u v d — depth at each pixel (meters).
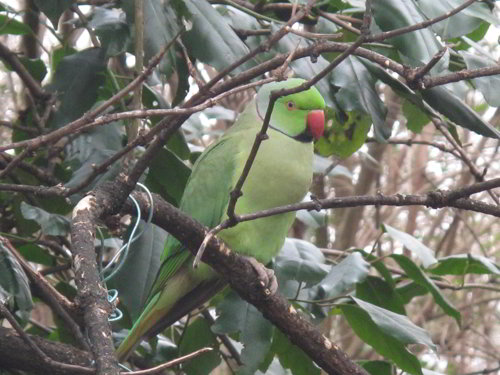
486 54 6.05
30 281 6.20
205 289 5.96
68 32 7.84
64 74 6.26
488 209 4.52
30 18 7.58
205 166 6.12
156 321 5.88
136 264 5.79
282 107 5.98
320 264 6.36
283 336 6.50
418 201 4.48
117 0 6.46
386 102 11.13
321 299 6.57
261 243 5.90
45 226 5.83
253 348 5.96
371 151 11.09
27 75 6.87
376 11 5.23
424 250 6.69
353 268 6.25
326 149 7.13
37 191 4.96
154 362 6.73
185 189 6.26
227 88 4.79
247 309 6.02
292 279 6.23
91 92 6.26
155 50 5.59
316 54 4.70
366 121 6.94
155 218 4.87
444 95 5.82
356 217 11.13
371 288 6.80
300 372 6.60
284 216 5.93
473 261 6.98
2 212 7.15
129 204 4.76
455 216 11.58
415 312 12.71
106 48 5.96
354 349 11.36
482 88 5.72
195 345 6.84
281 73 4.24
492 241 12.91
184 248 5.76
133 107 5.54
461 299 12.68
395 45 5.21
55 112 6.77
